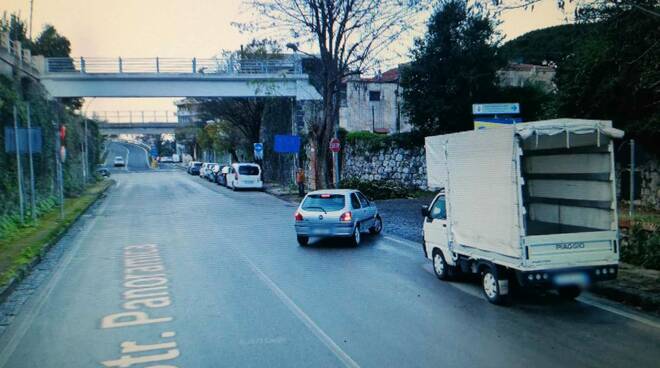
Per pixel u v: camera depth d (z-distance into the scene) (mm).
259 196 33188
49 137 25031
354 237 14102
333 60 25688
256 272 10781
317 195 14617
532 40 39938
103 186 41750
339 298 8625
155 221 20328
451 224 9219
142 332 7031
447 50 27672
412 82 28484
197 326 7238
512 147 7395
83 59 36844
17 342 6754
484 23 27094
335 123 29062
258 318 7547
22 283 10156
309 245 14375
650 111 16047
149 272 10930
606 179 7844
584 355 5926
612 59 13477
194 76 37938
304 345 6402
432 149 9945
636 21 10203
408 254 12859
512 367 5609
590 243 7566
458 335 6695
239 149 54281
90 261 12367
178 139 98000
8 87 19219
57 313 8047
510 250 7578
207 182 49781
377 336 6695
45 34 51844
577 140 8000
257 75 38344
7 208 16906
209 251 13453
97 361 6039
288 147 33188
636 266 9828
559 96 18484
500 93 28234
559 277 7434
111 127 76812
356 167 31828
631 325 7012
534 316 7500
